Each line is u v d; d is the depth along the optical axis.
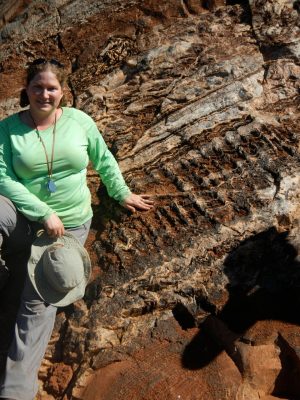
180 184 2.62
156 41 3.19
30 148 2.16
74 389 2.18
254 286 2.31
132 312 2.30
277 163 2.61
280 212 2.46
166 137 2.82
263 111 2.85
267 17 3.14
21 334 2.12
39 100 2.13
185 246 2.41
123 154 2.81
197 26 3.20
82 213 2.30
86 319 2.30
